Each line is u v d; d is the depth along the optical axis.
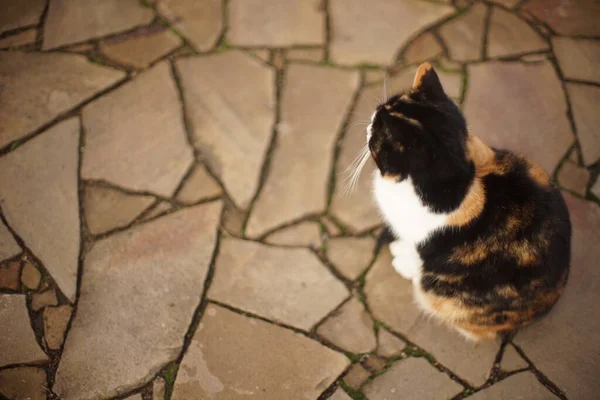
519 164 1.77
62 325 2.04
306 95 2.54
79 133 2.41
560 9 2.76
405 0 2.78
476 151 1.70
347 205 2.32
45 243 2.18
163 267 2.17
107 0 2.72
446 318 2.02
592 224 2.25
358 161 2.30
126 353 2.00
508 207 1.67
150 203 2.30
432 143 1.55
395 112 1.61
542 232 1.69
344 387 1.98
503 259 1.70
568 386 1.97
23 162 2.33
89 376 1.95
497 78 2.58
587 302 2.12
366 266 2.21
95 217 2.25
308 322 2.09
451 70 2.59
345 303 2.14
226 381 1.97
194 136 2.44
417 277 2.03
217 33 2.68
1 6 2.67
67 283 2.11
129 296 2.11
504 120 2.48
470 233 1.71
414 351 2.05
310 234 2.27
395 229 1.98
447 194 1.63
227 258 2.21
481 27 2.71
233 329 2.07
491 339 2.06
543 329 2.08
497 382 1.98
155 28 2.68
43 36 2.61
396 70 2.60
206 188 2.34
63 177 2.32
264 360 2.01
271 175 2.37
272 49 2.64
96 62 2.57
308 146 2.43
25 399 1.90
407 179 1.66
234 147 2.42
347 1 2.77
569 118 2.48
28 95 2.47
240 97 2.53
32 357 1.96
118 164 2.36
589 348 2.04
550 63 2.61
